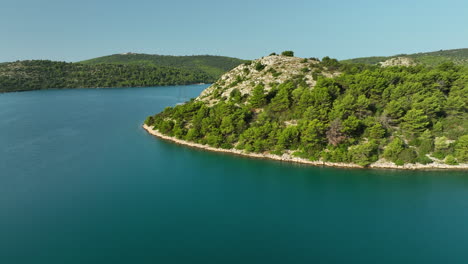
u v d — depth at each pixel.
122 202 73.25
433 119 99.88
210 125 114.25
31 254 53.72
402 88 106.69
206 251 55.09
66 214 67.12
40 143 121.00
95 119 172.25
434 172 87.25
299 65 156.38
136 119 174.00
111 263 51.62
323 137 97.81
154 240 58.47
